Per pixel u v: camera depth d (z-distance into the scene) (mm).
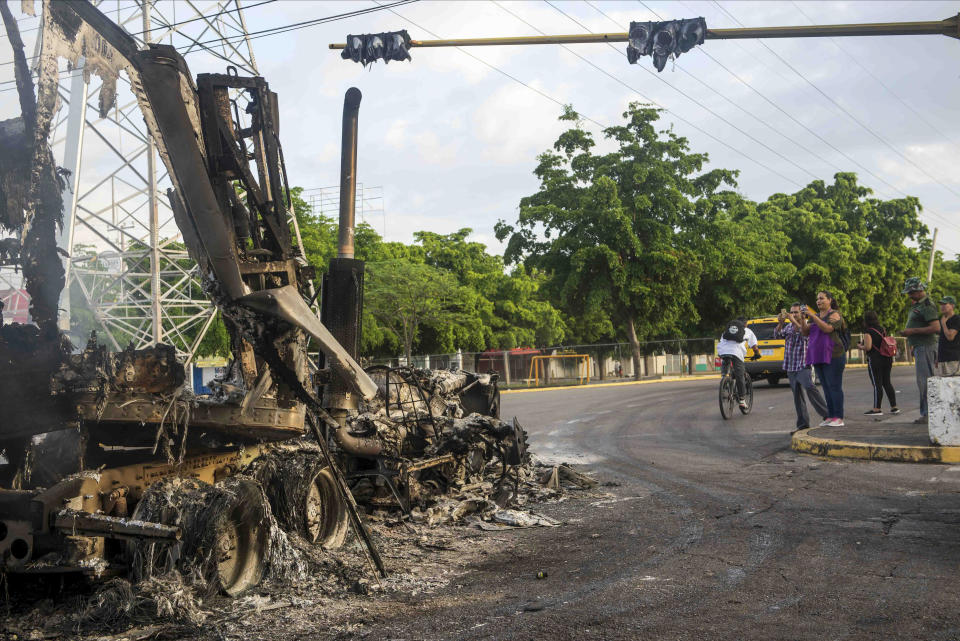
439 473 8125
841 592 4520
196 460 5316
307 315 4906
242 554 4883
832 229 59812
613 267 38094
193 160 4508
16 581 4426
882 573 4879
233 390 5137
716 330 50031
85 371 4441
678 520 6809
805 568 5066
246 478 4957
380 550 5930
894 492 7520
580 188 40656
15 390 4281
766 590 4621
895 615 4094
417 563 5578
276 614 4395
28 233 4574
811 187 66375
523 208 40938
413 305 39219
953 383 9125
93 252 20484
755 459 10219
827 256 54969
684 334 52469
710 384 29531
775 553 5488
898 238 64750
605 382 39750
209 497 4594
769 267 47406
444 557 5777
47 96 4582
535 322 51250
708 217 44344
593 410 19219
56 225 4680
